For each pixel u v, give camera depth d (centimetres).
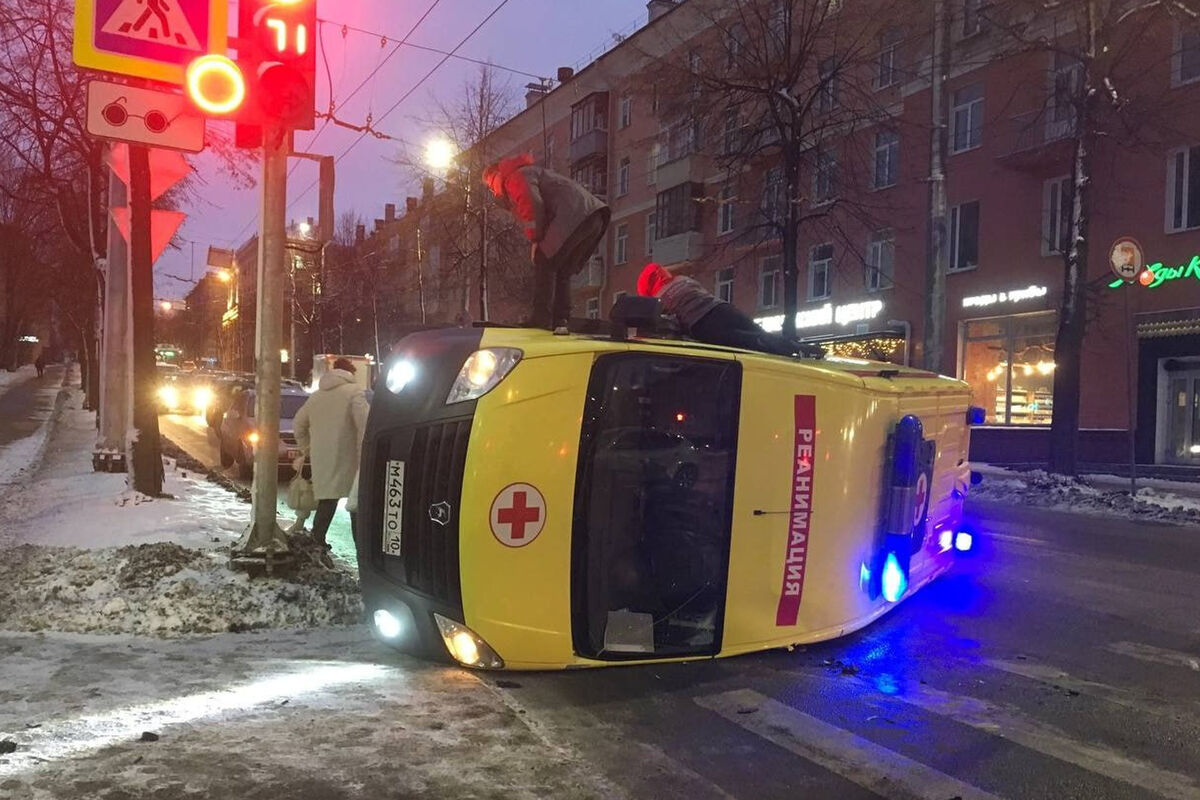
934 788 344
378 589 447
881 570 530
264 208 616
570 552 416
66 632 500
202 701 384
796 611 480
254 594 561
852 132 1859
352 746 343
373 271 4756
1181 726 418
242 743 339
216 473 1331
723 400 453
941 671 496
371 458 455
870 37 1855
